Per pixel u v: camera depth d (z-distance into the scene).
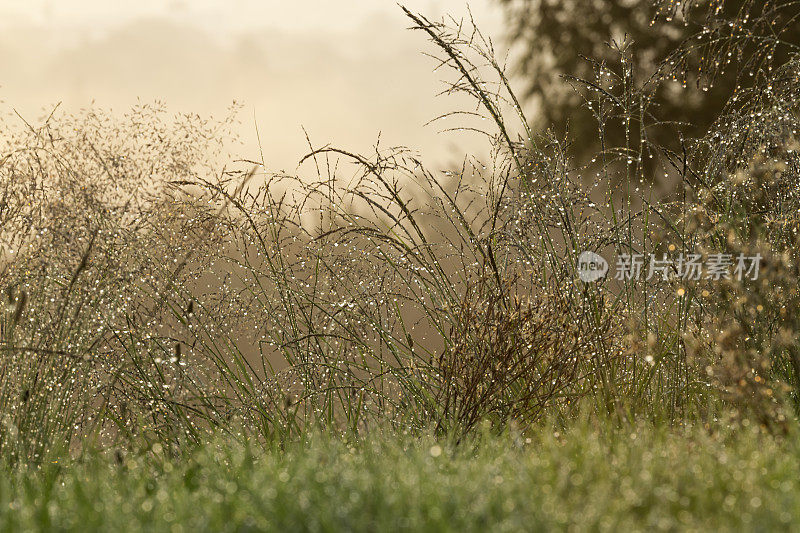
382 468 5.45
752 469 5.31
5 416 7.20
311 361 8.48
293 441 7.60
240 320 8.53
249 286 8.59
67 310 7.71
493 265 8.03
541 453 6.16
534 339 7.80
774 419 6.75
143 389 8.12
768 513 4.52
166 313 8.33
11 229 7.84
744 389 6.91
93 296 7.89
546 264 8.73
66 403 7.67
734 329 7.14
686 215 8.54
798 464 5.45
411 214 8.71
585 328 8.21
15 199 7.91
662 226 8.76
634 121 24.06
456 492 4.78
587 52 26.14
